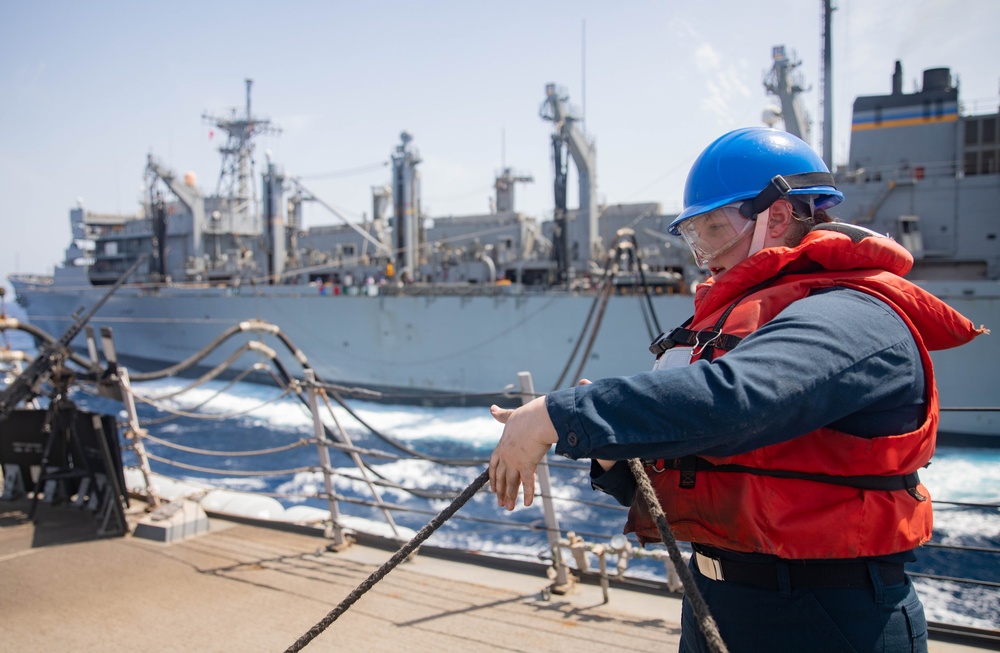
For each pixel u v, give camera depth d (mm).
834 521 1289
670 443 1170
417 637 3543
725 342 1387
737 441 1189
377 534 5359
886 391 1255
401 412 24422
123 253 46219
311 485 14852
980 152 19625
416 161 30781
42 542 5355
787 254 1386
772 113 16422
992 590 7969
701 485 1404
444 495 4879
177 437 20938
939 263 19625
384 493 14172
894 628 1330
